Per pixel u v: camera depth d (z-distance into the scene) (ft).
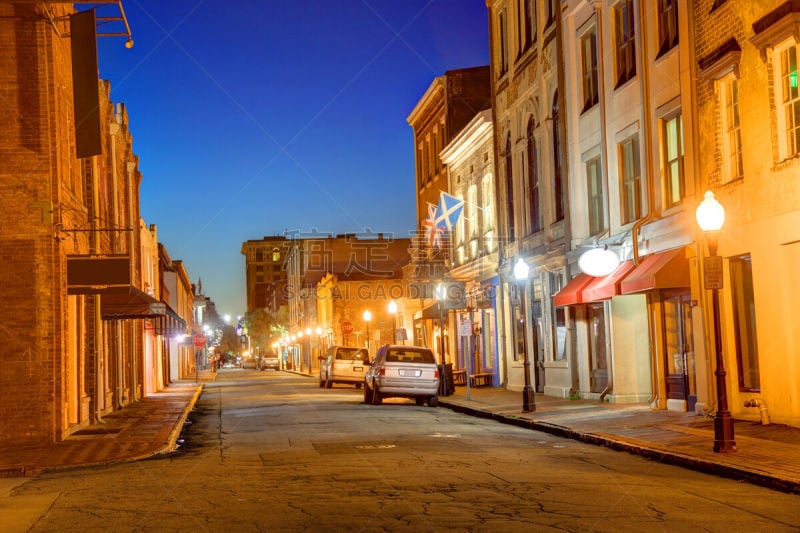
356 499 33.30
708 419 58.13
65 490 38.99
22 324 59.26
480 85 143.54
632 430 55.06
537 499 32.83
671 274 61.57
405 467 42.45
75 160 71.67
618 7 76.48
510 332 109.81
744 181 55.67
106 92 94.07
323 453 49.47
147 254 150.71
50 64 59.82
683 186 65.46
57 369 59.77
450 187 139.95
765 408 53.26
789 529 27.27
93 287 60.90
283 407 95.86
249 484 38.14
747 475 37.17
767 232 53.31
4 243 59.16
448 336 143.02
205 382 203.92
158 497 35.53
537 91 96.84
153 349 144.25
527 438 57.00
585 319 84.07
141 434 64.85
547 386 95.09
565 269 86.69
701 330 60.49
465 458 45.96
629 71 74.13
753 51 54.13
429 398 96.22
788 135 52.19
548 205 93.76
